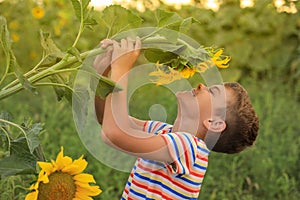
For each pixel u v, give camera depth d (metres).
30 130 2.55
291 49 9.27
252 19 9.16
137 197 3.01
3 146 2.66
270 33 9.29
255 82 8.73
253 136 3.19
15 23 7.61
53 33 7.60
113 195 5.18
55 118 6.22
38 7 7.80
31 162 2.54
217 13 9.03
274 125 6.91
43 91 7.35
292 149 6.27
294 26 9.36
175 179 2.94
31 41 7.23
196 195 3.00
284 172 5.82
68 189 2.49
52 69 2.53
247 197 5.37
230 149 3.17
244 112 3.13
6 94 2.56
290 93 8.43
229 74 8.65
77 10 2.53
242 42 9.09
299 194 5.55
